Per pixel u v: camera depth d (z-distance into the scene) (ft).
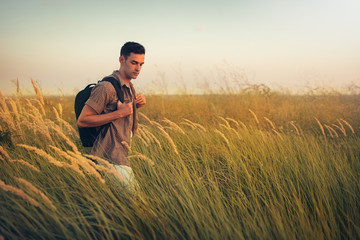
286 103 29.22
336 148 13.26
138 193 7.39
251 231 6.55
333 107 26.63
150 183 9.04
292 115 23.81
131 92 8.84
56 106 23.75
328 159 11.21
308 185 9.25
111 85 7.89
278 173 10.17
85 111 7.70
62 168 9.34
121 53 8.39
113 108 8.19
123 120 8.26
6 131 12.05
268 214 7.50
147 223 6.50
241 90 32.48
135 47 8.14
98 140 8.11
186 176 9.07
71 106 26.66
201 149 13.50
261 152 11.73
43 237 5.97
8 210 6.63
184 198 7.91
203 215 6.97
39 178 8.71
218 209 7.41
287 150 12.17
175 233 6.69
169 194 8.31
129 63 8.25
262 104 26.91
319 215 7.03
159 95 29.48
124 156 8.13
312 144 12.80
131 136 9.44
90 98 7.80
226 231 6.31
